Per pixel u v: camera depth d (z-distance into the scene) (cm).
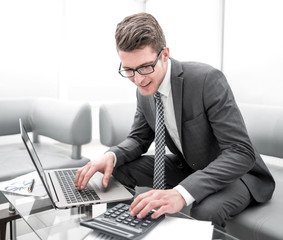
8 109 193
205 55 228
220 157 87
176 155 123
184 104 97
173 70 98
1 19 243
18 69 255
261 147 152
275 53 183
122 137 177
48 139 255
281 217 91
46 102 198
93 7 285
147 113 113
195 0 235
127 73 86
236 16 203
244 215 93
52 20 267
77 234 69
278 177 135
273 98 186
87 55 287
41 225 73
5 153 179
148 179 116
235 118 89
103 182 91
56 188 90
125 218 66
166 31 268
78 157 174
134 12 308
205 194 79
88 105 176
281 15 179
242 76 203
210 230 63
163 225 65
